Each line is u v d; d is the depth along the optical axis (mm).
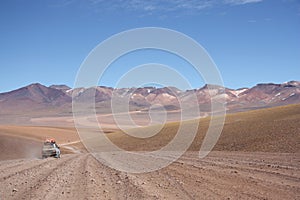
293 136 37375
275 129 44250
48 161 27422
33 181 15352
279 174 16094
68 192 12547
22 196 11883
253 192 11906
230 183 13836
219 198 11062
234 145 39156
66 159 29469
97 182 14844
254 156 27125
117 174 17469
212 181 14430
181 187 13172
